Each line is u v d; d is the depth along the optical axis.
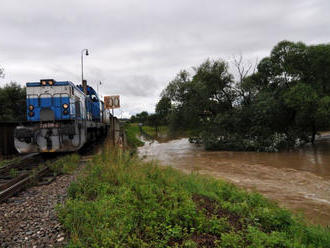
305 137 21.30
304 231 4.30
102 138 21.64
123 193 5.21
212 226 3.88
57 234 3.69
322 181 9.44
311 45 20.56
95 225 3.71
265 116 19.94
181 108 27.33
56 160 9.92
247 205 5.31
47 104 11.10
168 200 4.95
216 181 8.00
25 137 10.34
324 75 19.89
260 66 24.17
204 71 24.50
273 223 4.51
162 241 3.35
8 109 23.66
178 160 15.17
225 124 22.27
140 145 24.75
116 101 10.98
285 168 12.13
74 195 5.39
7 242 3.50
